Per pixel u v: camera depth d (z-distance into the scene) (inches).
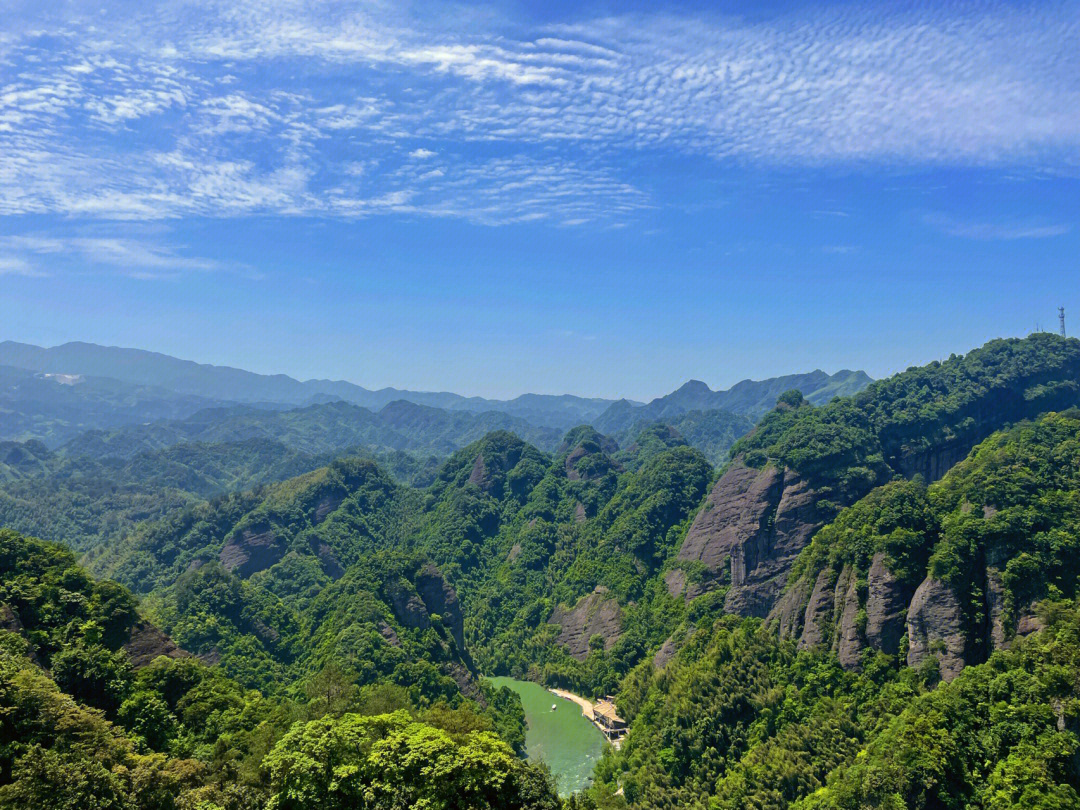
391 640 7253.9
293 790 2908.5
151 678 4328.3
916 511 5925.2
